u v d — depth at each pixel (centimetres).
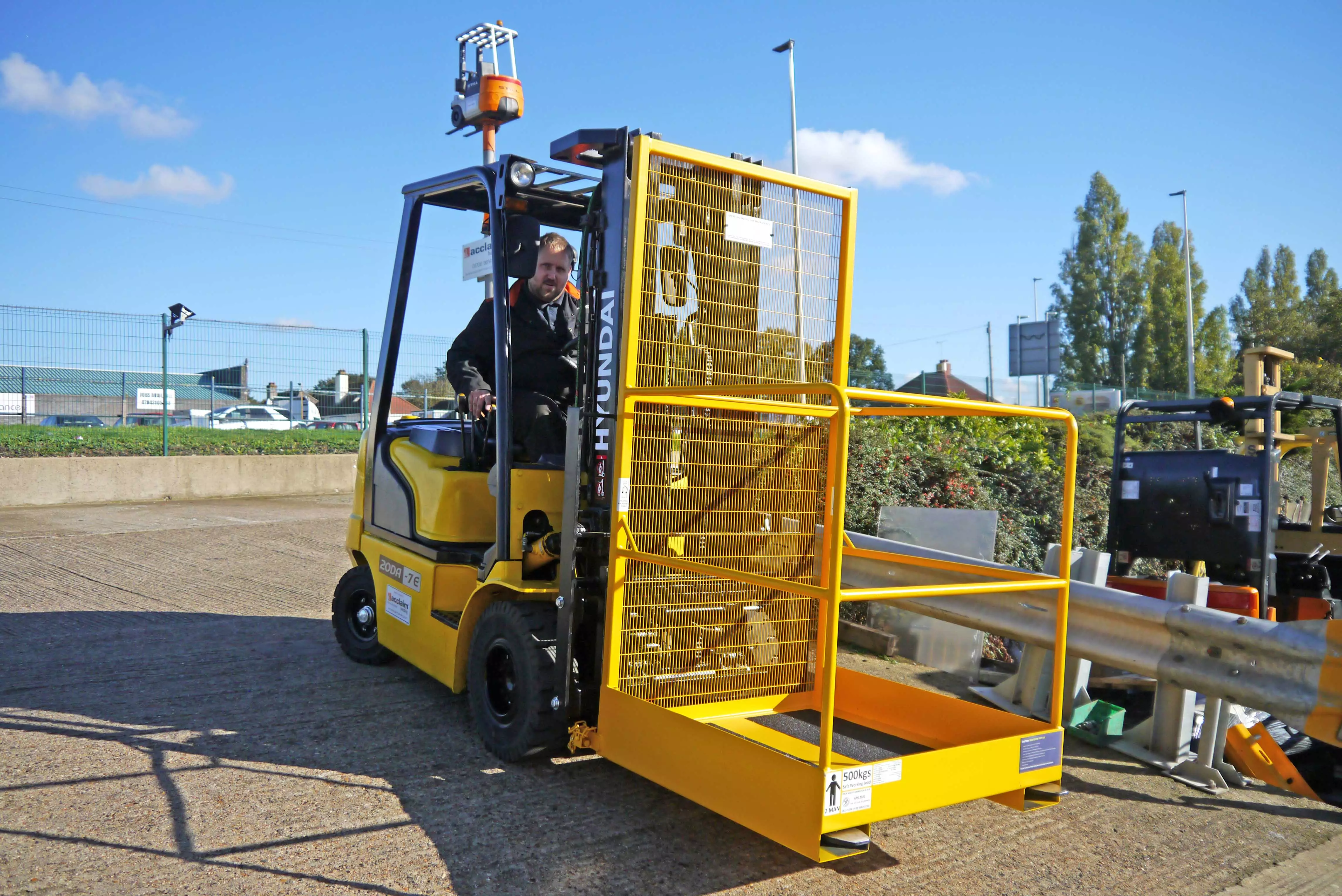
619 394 371
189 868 312
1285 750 486
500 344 434
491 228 444
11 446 1398
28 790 369
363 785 389
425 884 309
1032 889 334
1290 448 676
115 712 469
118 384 1455
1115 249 6031
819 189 416
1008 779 340
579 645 402
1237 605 483
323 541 1055
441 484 482
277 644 621
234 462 1468
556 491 445
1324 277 7275
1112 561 605
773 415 413
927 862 352
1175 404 593
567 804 380
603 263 393
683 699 396
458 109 1121
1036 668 527
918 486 870
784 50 2083
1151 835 387
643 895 311
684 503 390
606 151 390
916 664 643
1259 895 339
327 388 1631
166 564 892
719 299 393
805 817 288
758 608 416
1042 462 1012
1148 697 559
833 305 427
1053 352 2217
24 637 610
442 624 465
